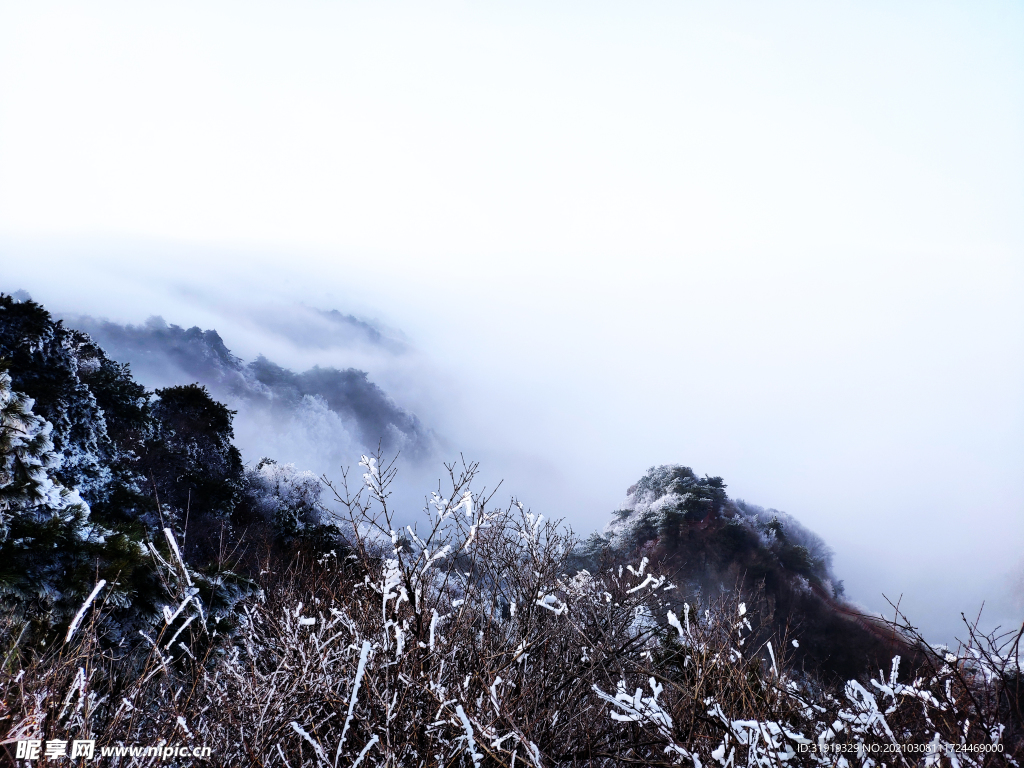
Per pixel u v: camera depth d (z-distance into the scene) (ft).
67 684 8.91
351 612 11.32
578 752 9.39
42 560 14.48
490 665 10.50
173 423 80.02
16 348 51.80
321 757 8.47
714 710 7.95
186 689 10.43
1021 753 6.47
